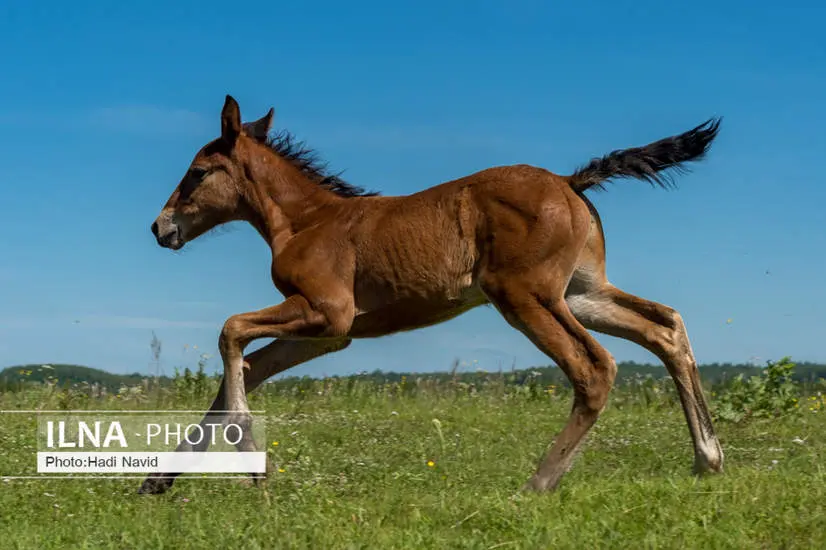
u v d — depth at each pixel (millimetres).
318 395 13281
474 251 7379
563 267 7199
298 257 7797
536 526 5473
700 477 7250
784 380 11594
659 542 5203
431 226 7477
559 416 11562
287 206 8211
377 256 7578
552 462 6953
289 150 8398
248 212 8414
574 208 7273
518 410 12062
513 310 7195
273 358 8102
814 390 13203
